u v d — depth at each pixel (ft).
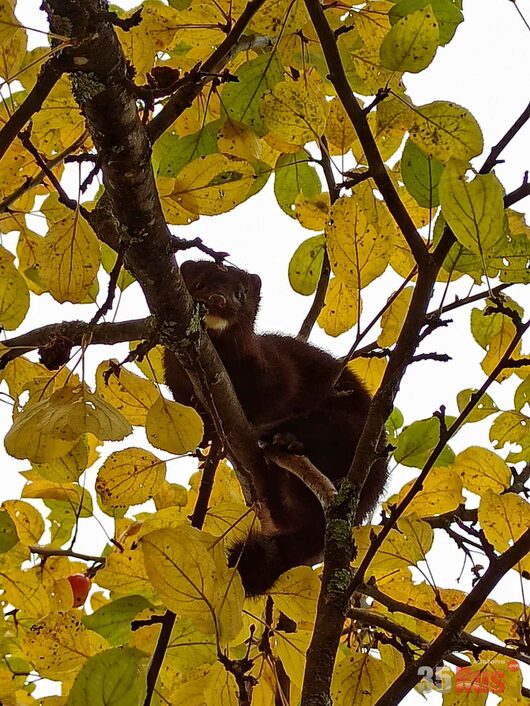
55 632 11.60
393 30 11.09
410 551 11.39
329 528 9.82
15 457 8.11
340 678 11.38
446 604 13.00
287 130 12.15
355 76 13.96
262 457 13.08
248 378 16.71
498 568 9.78
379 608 14.89
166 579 8.21
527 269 10.58
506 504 11.94
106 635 12.90
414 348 10.55
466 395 14.12
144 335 12.58
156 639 11.84
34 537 14.58
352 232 10.70
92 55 8.05
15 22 7.94
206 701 10.75
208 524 12.05
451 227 9.35
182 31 13.48
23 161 13.08
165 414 10.14
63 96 12.85
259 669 12.30
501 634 12.03
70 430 8.04
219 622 8.37
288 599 11.19
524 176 11.22
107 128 8.77
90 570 15.51
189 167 11.46
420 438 13.98
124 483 11.53
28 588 13.20
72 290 11.21
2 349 11.06
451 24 13.26
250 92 13.57
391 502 15.31
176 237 10.16
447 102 11.13
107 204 11.60
